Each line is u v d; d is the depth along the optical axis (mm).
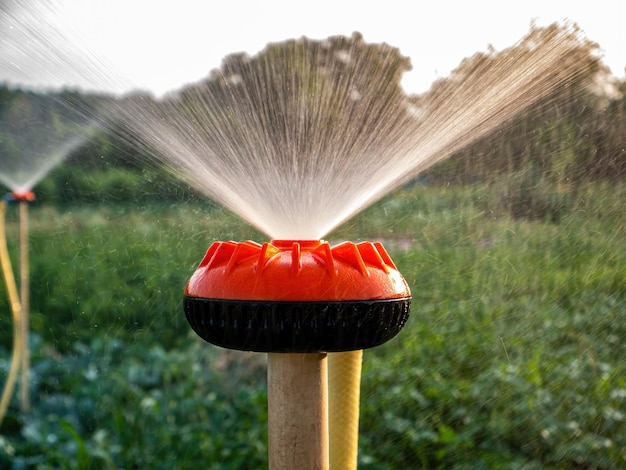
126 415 4969
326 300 1222
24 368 5094
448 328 6023
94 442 4555
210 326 1276
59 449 4449
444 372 5516
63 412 5121
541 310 5926
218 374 5738
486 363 5594
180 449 4426
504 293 6082
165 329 6758
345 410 1512
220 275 1281
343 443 1513
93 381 5535
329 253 1269
